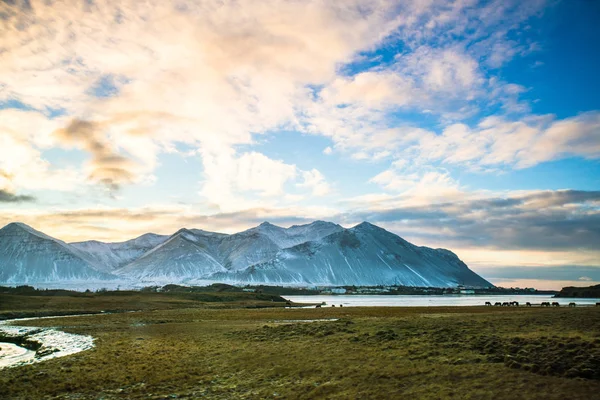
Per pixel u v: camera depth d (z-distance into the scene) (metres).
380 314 84.38
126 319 85.50
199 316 92.56
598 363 26.36
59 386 29.27
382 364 31.30
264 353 38.91
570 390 22.70
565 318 47.56
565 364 26.97
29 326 75.69
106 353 41.44
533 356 29.41
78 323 78.19
